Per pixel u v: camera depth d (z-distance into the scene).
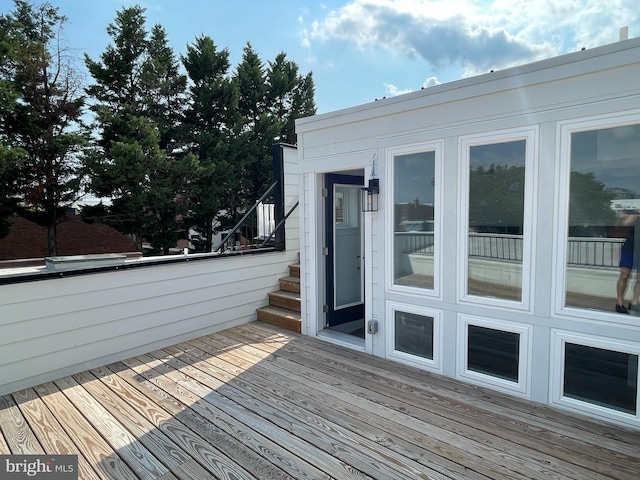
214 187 13.26
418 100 2.98
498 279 2.69
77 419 2.43
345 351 3.62
